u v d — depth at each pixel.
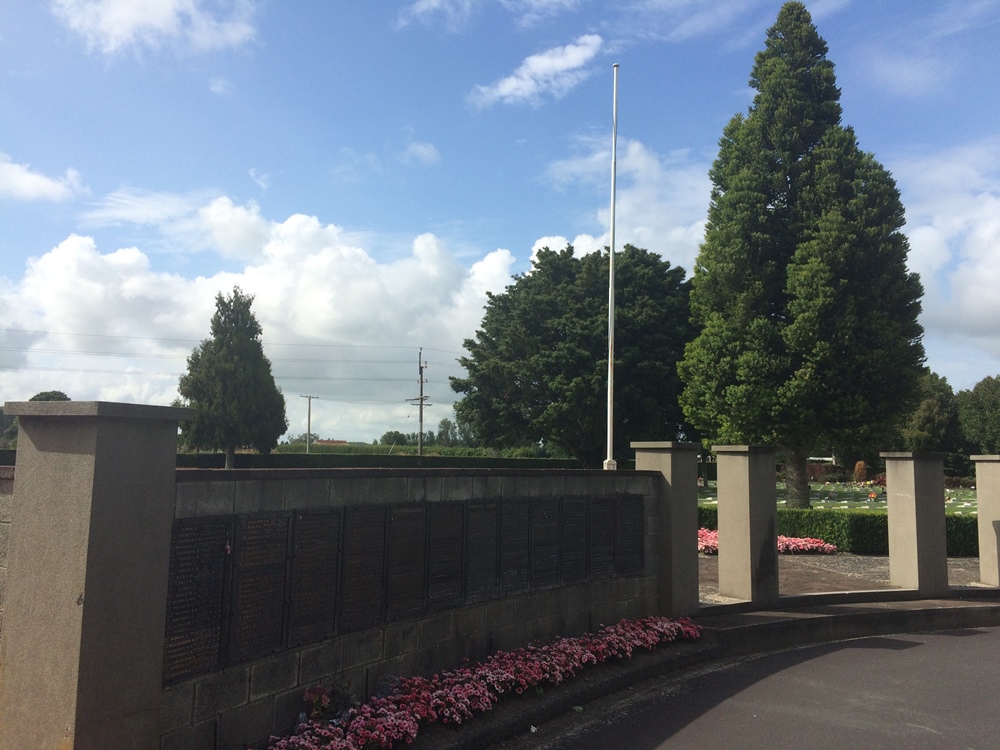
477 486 7.22
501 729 6.19
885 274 24.11
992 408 55.56
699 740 6.24
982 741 6.22
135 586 4.06
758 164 26.42
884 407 23.62
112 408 3.91
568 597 8.45
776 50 27.42
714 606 10.38
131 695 4.02
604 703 7.31
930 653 9.54
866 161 25.08
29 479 4.07
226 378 36.50
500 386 40.75
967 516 18.17
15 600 4.04
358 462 44.81
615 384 36.31
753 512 10.98
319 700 5.31
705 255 26.81
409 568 6.35
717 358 25.89
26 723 3.91
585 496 8.81
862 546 17.69
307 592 5.36
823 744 6.15
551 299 39.28
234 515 4.79
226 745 4.69
